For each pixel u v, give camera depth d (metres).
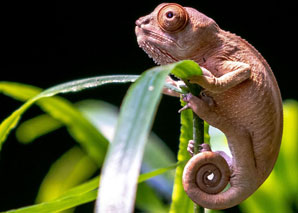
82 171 0.45
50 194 0.45
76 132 0.36
